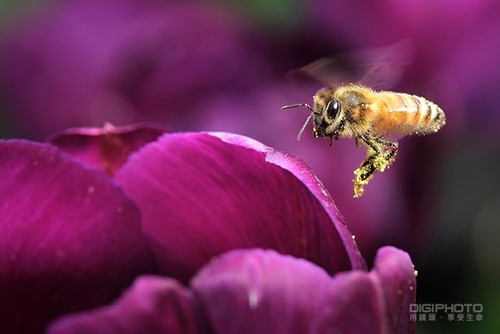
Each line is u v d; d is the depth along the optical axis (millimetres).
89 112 260
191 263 179
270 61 259
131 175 178
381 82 206
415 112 205
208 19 260
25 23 266
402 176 250
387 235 250
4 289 176
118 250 177
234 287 163
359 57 204
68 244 176
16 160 173
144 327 160
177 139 176
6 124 266
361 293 163
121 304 160
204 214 178
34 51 263
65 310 177
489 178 259
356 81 205
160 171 178
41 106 263
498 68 256
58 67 262
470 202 258
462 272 253
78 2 264
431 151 251
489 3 255
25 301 176
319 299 164
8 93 265
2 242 175
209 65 257
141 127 188
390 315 168
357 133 204
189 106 257
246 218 177
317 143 250
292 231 175
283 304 163
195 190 177
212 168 177
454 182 258
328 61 203
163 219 179
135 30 259
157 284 161
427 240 252
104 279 177
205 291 162
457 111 255
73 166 174
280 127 252
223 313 162
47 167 174
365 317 164
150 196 178
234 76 257
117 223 176
